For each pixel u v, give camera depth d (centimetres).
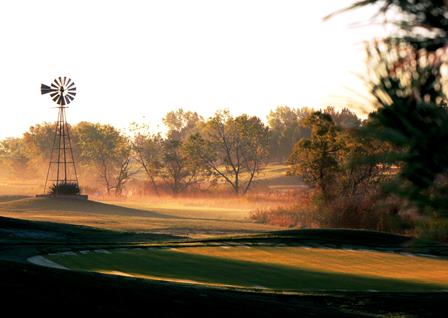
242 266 2578
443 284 2320
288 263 2775
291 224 5688
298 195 7131
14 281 1155
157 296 1230
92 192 12575
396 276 2530
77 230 3912
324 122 6206
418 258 3083
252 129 12019
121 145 13238
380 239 3706
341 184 6000
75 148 16738
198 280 2175
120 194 12331
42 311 1000
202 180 12469
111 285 1271
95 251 2784
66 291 1139
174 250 2964
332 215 5222
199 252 2958
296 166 6406
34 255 2591
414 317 1576
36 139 17550
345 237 3712
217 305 1248
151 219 6062
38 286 1144
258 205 9062
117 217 6197
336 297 1780
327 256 3075
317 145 6262
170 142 12275
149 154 13288
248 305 1316
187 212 7569
